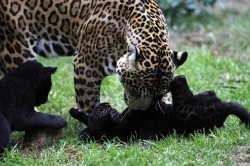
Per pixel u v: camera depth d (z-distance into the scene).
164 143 11.85
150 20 11.81
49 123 11.97
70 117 13.94
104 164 11.05
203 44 20.72
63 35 13.08
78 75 12.55
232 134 12.16
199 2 23.62
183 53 11.66
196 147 11.57
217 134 12.10
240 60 18.34
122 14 12.04
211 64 17.78
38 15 13.00
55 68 12.19
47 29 13.10
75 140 12.23
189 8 23.20
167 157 11.19
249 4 26.02
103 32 12.12
